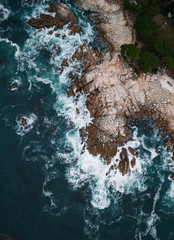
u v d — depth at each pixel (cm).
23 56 5553
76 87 5416
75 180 4891
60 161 4972
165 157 5356
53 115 5259
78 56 5553
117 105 5316
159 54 5397
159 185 5147
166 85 5512
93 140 5122
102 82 5328
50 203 4659
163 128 5478
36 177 4788
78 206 4728
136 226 4769
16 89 5309
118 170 5075
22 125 5081
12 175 4731
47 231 4462
